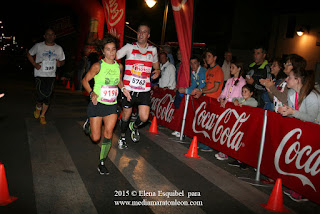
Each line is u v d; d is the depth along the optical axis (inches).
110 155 203.6
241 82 213.9
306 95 150.6
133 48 203.2
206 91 229.1
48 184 151.6
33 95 447.5
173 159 207.5
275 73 202.4
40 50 262.2
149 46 207.8
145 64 205.2
